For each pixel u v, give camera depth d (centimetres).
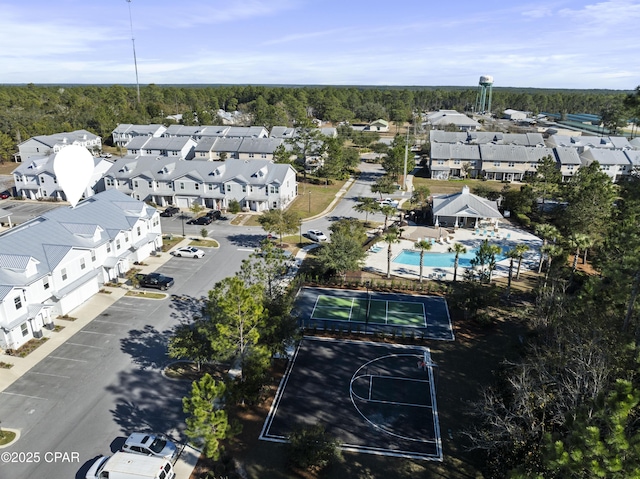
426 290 5222
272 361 3809
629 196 3919
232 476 2681
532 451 2578
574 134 16200
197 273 5612
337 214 8162
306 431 2844
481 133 13100
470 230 7356
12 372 3650
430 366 3797
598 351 2634
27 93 19338
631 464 1627
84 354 3912
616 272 2969
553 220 7688
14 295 3906
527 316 4384
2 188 9512
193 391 2520
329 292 5191
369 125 19262
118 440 2992
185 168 8694
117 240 5450
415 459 2878
